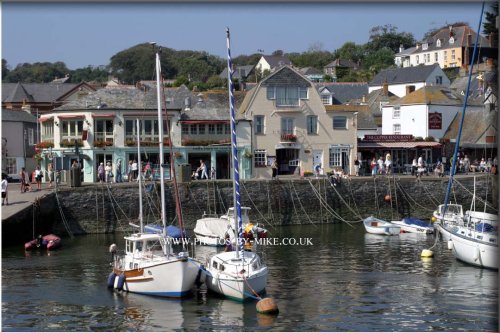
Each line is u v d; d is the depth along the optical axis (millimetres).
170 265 52625
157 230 68125
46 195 83438
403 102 127375
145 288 53719
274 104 107688
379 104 150750
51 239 75812
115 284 55188
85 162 100250
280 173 109062
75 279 59406
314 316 48438
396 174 109438
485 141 117000
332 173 99500
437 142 120188
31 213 79500
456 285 56906
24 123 119812
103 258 68875
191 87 186375
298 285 57156
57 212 85188
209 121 104062
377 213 98562
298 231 88688
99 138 100625
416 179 100125
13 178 111875
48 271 62594
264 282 53156
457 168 112562
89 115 100125
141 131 101812
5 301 52406
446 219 77812
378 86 174625
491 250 62562
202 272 55344
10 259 68438
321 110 109750
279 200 94500
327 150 110000
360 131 130375
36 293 54688
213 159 104125
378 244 77688
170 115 102375
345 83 176625
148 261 54219
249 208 83438
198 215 91188
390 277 60031
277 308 49094
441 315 48562
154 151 101562
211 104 107875
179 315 48719
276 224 94188
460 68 173250
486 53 121375
